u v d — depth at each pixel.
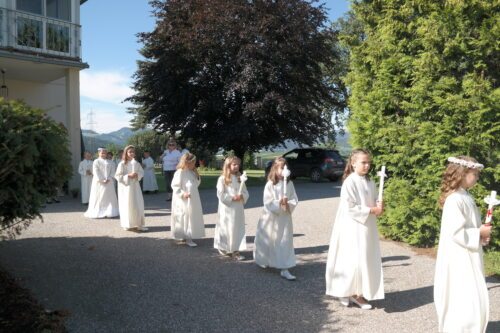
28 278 5.49
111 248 7.23
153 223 9.69
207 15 18.84
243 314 4.53
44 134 4.45
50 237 8.02
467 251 3.67
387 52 7.54
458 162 3.78
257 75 18.89
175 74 20.09
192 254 6.95
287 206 5.68
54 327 3.94
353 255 4.62
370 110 7.82
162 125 21.47
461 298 3.62
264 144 21.83
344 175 4.99
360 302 4.76
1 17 12.87
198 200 7.55
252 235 8.47
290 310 4.66
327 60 20.98
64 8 14.70
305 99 20.19
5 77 15.40
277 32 19.19
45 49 13.67
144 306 4.69
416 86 6.98
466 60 6.68
